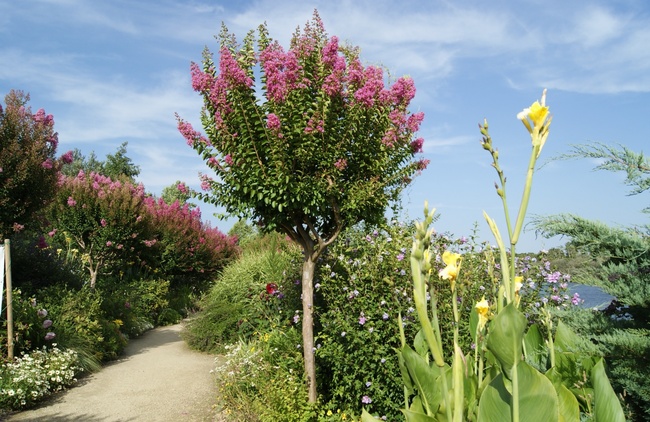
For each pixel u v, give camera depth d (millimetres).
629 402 2865
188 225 19953
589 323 3113
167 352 10305
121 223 14000
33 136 9789
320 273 6562
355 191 5328
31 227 11547
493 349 2031
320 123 5035
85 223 13695
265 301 8516
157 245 17578
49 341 8055
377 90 5277
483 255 5750
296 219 5590
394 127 5371
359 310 5371
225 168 5312
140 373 8297
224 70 5000
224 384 6477
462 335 5074
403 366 2623
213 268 20531
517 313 1932
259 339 7734
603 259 3064
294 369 6055
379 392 4969
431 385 2461
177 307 16984
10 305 7270
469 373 2805
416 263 1992
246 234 30078
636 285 2834
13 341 7422
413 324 5016
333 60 5254
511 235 2125
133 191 15469
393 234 6078
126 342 10680
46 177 10000
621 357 2760
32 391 6480
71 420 5941
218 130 5297
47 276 10672
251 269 11203
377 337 5035
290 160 5141
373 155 5441
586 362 2721
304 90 5180
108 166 35625
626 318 3246
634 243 2820
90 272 13719
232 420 5730
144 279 16562
